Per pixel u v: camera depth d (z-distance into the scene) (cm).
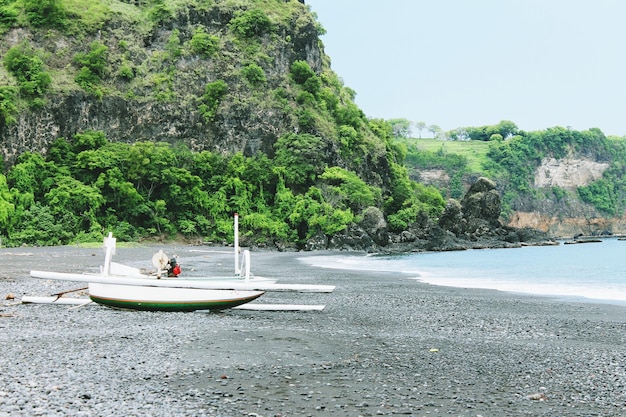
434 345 1655
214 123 11856
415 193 15200
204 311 2236
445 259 7631
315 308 2339
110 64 11550
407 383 1220
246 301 2283
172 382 1187
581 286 3606
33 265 4466
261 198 11338
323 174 11738
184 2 13000
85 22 11800
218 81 11994
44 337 1625
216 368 1314
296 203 11056
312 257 8038
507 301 2789
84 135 10388
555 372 1332
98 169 9988
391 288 3469
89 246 8331
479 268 5609
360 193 11669
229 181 11056
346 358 1452
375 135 15438
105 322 1914
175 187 10400
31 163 9506
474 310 2462
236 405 1039
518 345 1670
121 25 12188
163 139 11481
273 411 1012
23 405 981
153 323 1922
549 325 2056
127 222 9862
